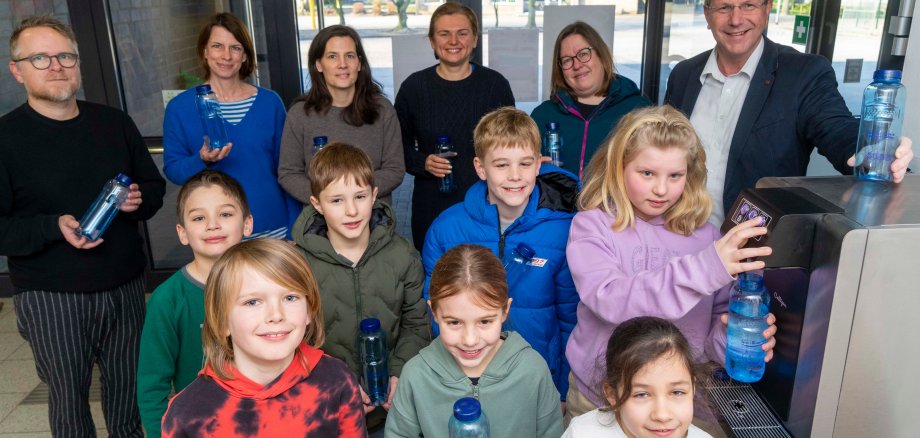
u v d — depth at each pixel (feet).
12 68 5.82
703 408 3.86
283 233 8.27
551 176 5.59
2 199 5.80
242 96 8.05
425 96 8.49
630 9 10.71
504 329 5.11
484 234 5.52
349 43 7.45
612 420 3.71
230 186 5.41
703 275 3.62
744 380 3.93
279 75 11.28
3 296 12.09
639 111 4.40
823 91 5.85
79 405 6.24
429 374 4.39
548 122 7.68
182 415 3.79
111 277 6.22
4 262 12.06
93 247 6.08
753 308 3.87
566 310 5.53
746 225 3.53
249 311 3.75
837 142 5.40
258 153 7.96
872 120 4.46
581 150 7.82
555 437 4.57
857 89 10.87
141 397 4.99
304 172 7.79
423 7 10.85
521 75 11.14
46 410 8.33
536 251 5.35
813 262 3.43
